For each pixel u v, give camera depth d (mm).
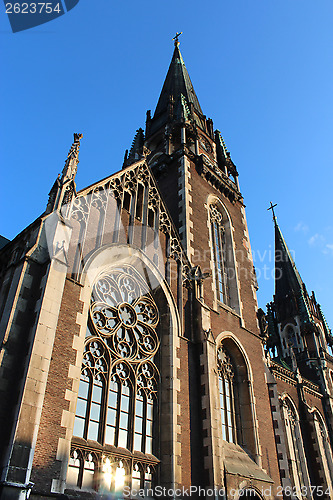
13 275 17391
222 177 38062
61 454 14742
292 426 35938
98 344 19312
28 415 13688
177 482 18688
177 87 48531
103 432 17406
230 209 36844
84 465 16203
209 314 26422
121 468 17500
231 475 20859
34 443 13453
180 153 34938
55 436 14906
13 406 14023
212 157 40875
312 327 54281
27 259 17156
